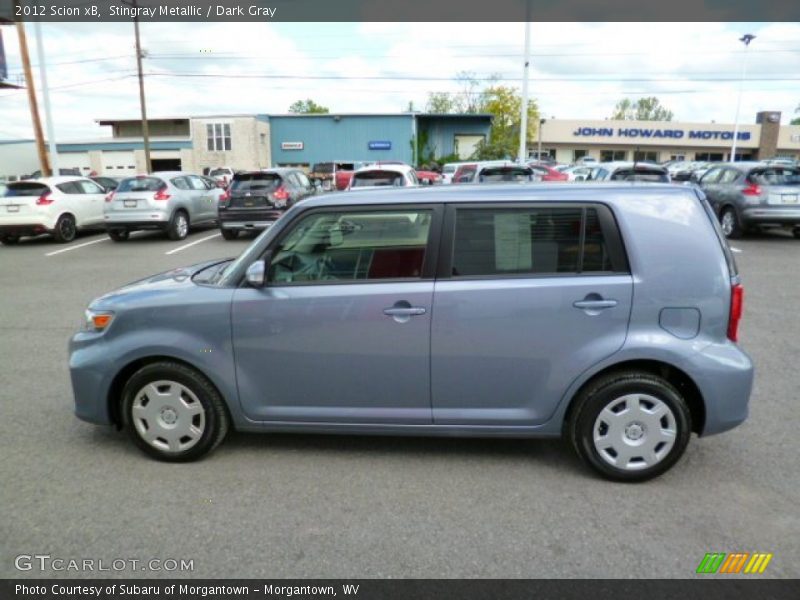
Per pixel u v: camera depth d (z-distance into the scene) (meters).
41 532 2.94
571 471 3.49
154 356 3.55
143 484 3.39
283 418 3.54
